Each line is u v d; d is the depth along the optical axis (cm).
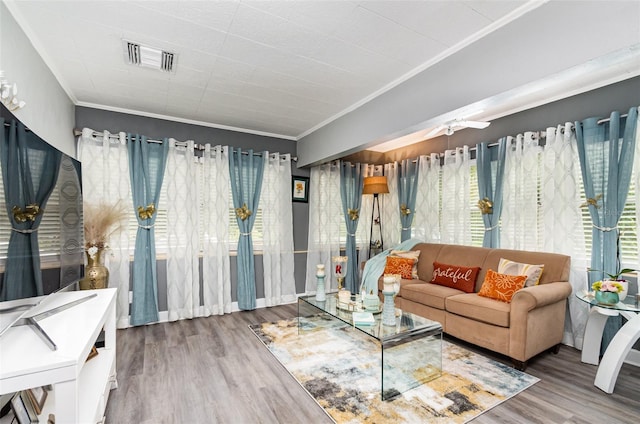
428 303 338
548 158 327
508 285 296
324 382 238
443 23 209
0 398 157
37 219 166
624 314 243
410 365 234
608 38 159
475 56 223
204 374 251
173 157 391
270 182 460
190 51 246
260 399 216
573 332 304
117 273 357
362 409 204
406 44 235
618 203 278
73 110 338
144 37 226
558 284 285
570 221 309
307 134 459
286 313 419
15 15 194
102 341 302
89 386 179
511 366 264
